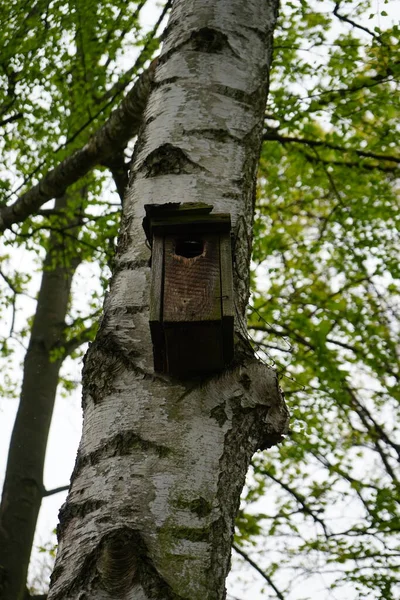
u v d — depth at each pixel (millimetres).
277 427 1957
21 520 5445
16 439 5910
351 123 5535
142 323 2037
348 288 6543
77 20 5312
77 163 4406
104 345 1995
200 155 2412
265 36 2945
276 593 5855
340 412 6160
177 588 1538
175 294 1979
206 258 2062
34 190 4777
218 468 1776
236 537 6141
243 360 1987
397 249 6062
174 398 1870
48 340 6465
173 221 2098
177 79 2646
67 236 6379
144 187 2373
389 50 5199
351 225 5996
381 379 6094
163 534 1617
